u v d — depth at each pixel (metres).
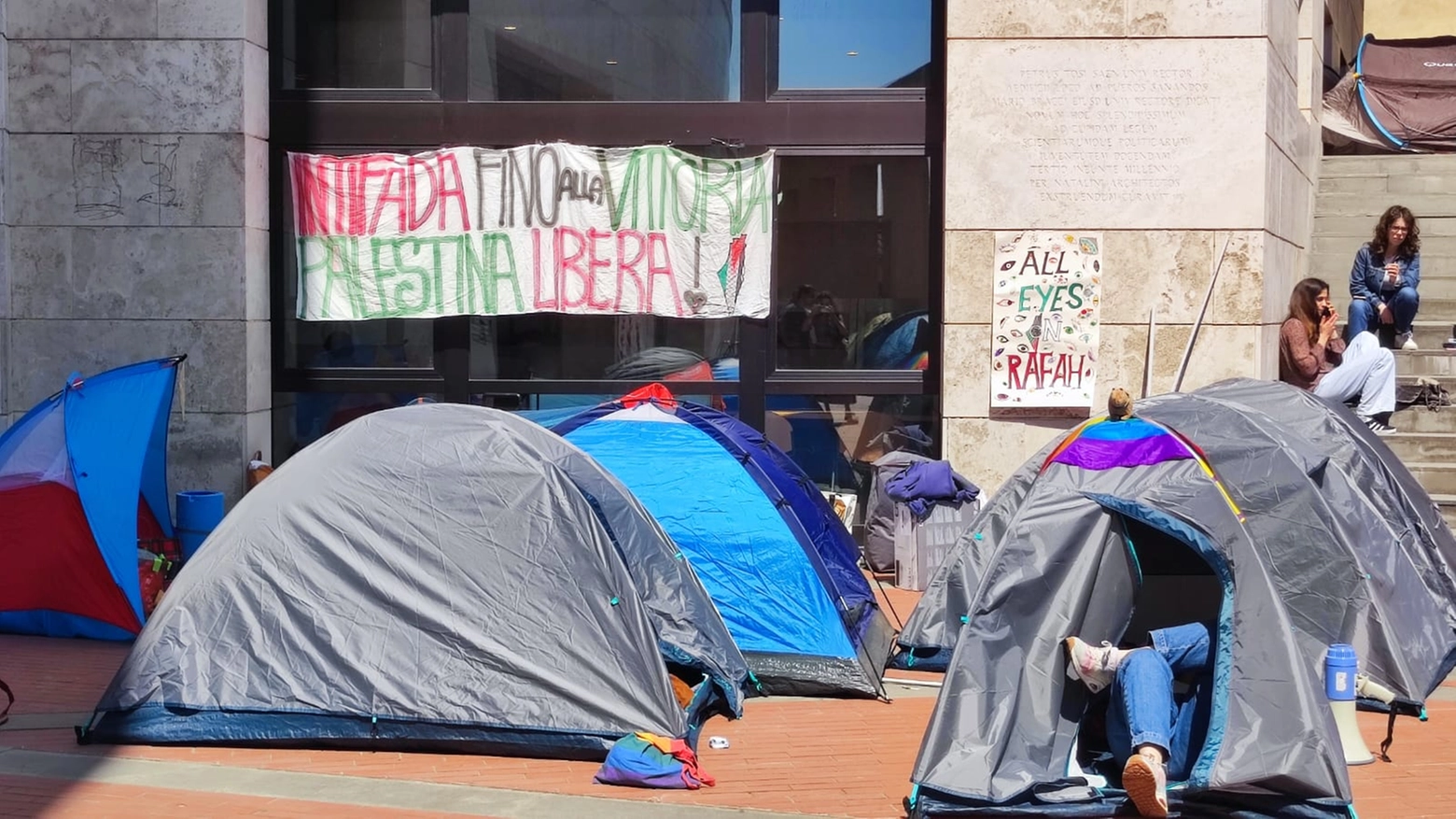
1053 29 10.31
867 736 6.90
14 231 10.65
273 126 11.13
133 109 10.57
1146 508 6.07
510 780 6.17
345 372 11.27
